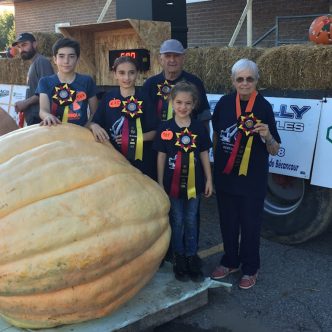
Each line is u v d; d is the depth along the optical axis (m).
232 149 3.92
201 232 5.48
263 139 3.79
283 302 3.88
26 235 2.69
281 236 5.07
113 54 7.16
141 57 6.64
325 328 3.51
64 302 2.82
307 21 11.00
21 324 3.01
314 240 5.22
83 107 3.83
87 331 3.06
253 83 3.75
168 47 4.02
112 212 2.87
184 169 3.64
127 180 3.07
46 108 3.78
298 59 4.54
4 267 2.70
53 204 2.77
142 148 3.67
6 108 9.20
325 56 4.35
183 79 4.14
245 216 4.03
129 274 2.99
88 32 7.66
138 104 3.67
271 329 3.51
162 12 7.04
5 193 2.78
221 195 4.14
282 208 5.06
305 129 4.54
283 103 4.71
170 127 3.66
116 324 3.15
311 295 4.00
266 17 11.91
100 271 2.82
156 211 3.11
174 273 3.81
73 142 3.18
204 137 3.70
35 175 2.86
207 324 3.59
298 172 4.62
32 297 2.79
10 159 3.01
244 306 3.83
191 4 13.66
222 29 13.00
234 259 4.27
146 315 3.28
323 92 4.41
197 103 3.87
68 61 3.73
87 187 2.91
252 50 5.09
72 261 2.71
